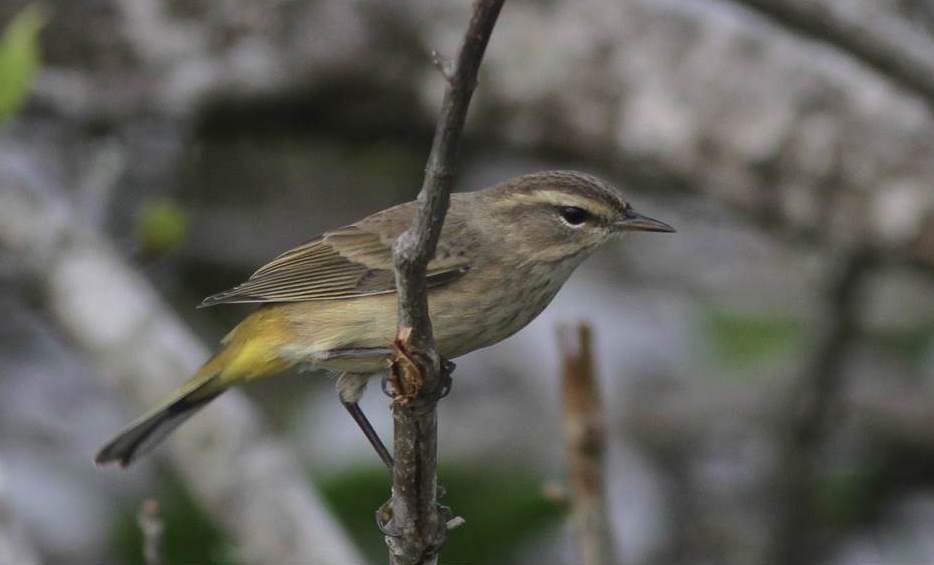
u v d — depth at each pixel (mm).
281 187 15633
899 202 12867
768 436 14312
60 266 11859
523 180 9984
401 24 14086
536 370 14977
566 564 12930
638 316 15492
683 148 13594
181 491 12883
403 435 7176
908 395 14383
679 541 13789
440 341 9672
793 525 13672
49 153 13930
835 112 13195
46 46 13992
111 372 11547
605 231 9922
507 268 9664
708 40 13719
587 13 13961
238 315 15414
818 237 13336
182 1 14180
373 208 15766
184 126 14281
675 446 14453
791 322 15391
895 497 14055
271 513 10742
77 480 13047
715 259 16219
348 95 14328
